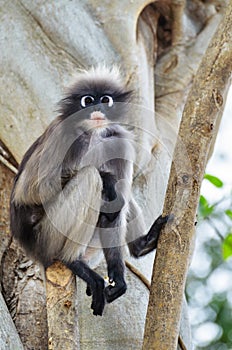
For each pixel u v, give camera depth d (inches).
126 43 420.8
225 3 482.6
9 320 322.7
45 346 361.1
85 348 358.6
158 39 468.1
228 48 301.6
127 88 382.6
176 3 459.2
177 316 277.7
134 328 364.2
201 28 476.4
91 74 346.3
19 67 408.8
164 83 453.1
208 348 585.0
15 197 335.9
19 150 398.3
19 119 402.0
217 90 298.5
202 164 290.8
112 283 316.8
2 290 377.1
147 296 373.4
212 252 613.9
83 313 366.6
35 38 416.8
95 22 425.7
